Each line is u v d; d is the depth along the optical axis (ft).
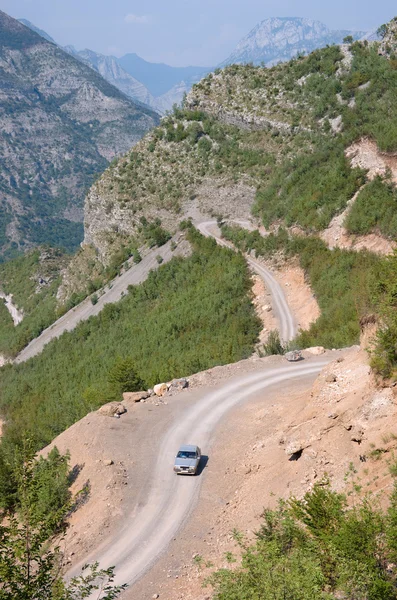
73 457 103.14
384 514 53.36
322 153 344.90
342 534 48.91
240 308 247.70
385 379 72.38
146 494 90.02
